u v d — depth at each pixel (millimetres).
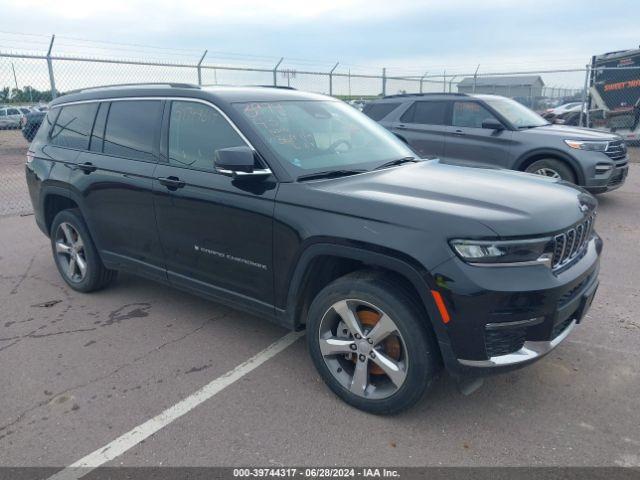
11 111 17688
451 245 2576
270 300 3361
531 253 2604
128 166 4074
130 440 2807
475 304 2523
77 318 4363
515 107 8797
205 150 3631
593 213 3271
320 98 4320
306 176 3242
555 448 2703
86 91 4773
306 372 3480
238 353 3746
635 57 14742
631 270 5324
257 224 3266
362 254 2799
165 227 3871
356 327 2951
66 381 3393
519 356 2654
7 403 3154
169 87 3982
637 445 2717
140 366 3574
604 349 3703
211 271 3666
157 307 4578
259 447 2746
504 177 3479
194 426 2922
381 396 2934
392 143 4246
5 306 4633
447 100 8781
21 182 11953
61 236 4973
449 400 3131
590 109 15750
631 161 13430
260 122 3527
